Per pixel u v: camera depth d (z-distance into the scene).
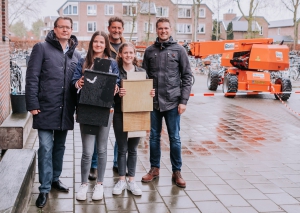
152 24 61.50
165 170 5.02
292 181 4.73
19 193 3.09
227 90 12.55
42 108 3.83
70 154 5.57
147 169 5.05
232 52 12.74
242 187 4.48
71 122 3.96
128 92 3.92
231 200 4.11
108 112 3.74
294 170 5.15
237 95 13.47
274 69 12.45
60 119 3.88
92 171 4.67
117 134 4.12
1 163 3.74
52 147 4.01
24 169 3.60
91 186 4.39
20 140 5.61
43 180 3.87
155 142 4.60
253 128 7.80
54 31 3.89
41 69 3.83
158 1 62.28
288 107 10.79
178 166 4.55
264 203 4.05
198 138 6.86
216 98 12.61
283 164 5.40
